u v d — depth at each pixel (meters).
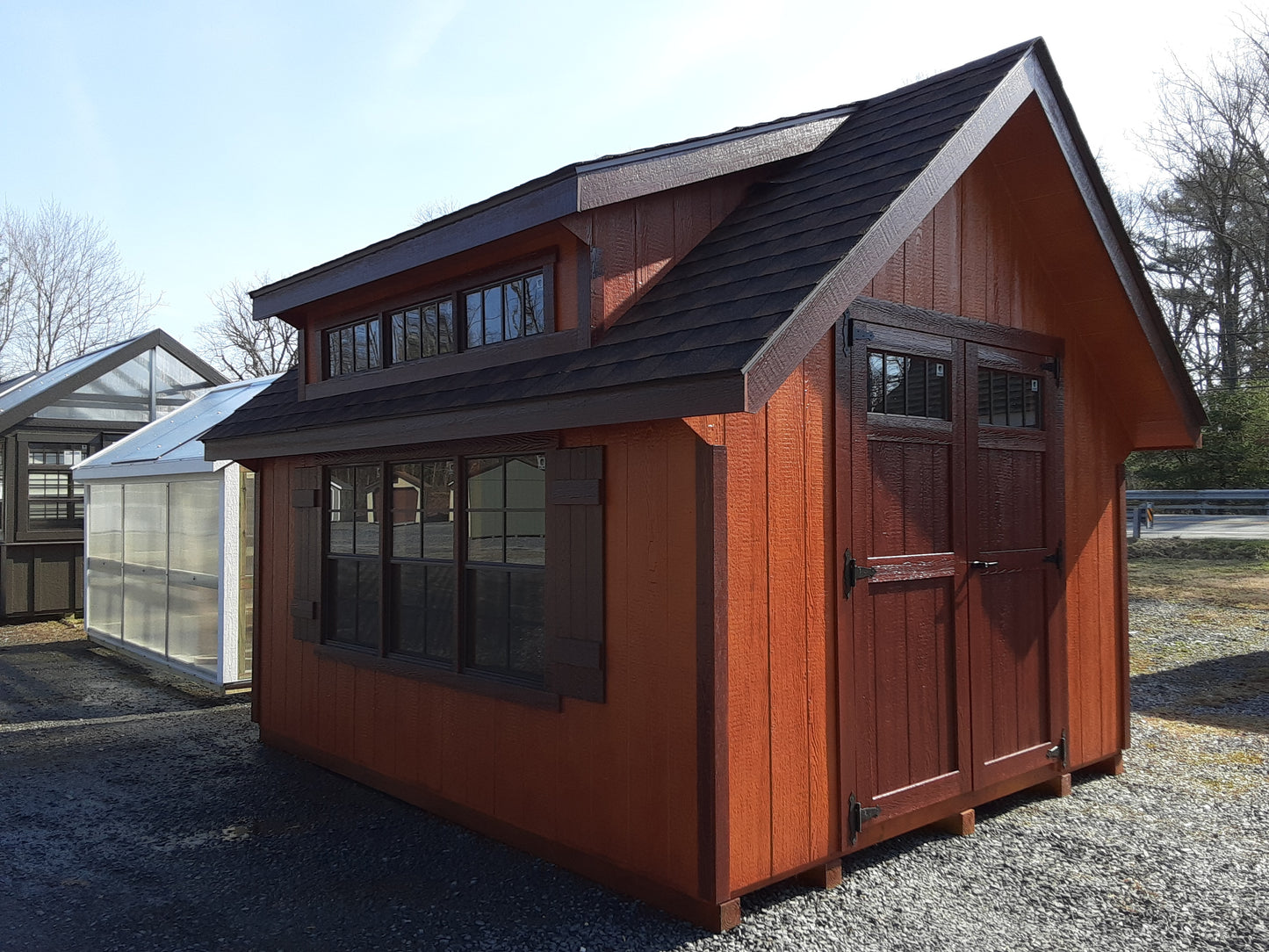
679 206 4.87
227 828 5.31
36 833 5.27
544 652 4.71
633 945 3.72
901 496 4.74
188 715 8.37
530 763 4.75
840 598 4.38
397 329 6.06
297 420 6.32
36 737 7.59
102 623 11.62
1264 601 13.02
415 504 5.70
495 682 4.94
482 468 5.18
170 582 9.80
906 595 4.75
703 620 3.83
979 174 5.29
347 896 4.31
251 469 7.41
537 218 4.45
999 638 5.28
